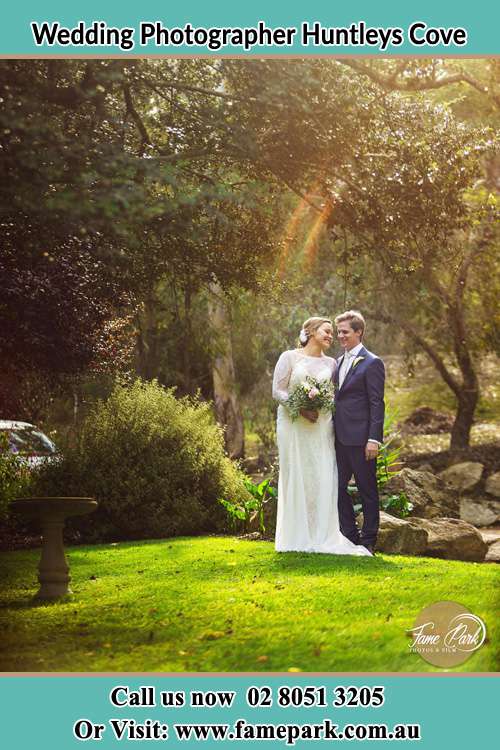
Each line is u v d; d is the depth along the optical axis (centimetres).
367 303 2019
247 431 2750
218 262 990
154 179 637
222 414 2227
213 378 2233
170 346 2166
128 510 1177
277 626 596
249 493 1245
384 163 857
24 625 634
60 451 1223
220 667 534
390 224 893
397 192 856
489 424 2447
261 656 544
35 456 1383
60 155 613
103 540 1174
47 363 1273
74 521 1180
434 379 2814
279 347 2152
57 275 1094
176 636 591
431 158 862
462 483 1844
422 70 959
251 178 920
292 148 813
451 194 884
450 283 1864
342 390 870
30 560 976
